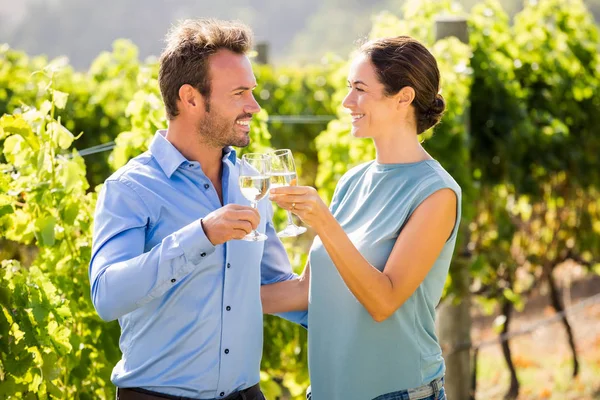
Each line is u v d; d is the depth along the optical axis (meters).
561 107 9.82
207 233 3.55
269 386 6.40
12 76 10.70
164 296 3.83
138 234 3.82
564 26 9.88
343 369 4.21
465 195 7.74
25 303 4.39
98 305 3.68
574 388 11.03
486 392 11.07
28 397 4.45
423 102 4.14
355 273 3.86
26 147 5.00
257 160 3.84
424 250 3.99
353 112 4.20
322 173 8.35
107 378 5.20
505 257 9.52
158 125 5.61
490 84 8.90
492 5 9.26
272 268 4.56
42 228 4.85
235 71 3.88
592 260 11.23
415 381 4.14
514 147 9.06
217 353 3.91
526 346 12.77
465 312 7.96
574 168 10.09
